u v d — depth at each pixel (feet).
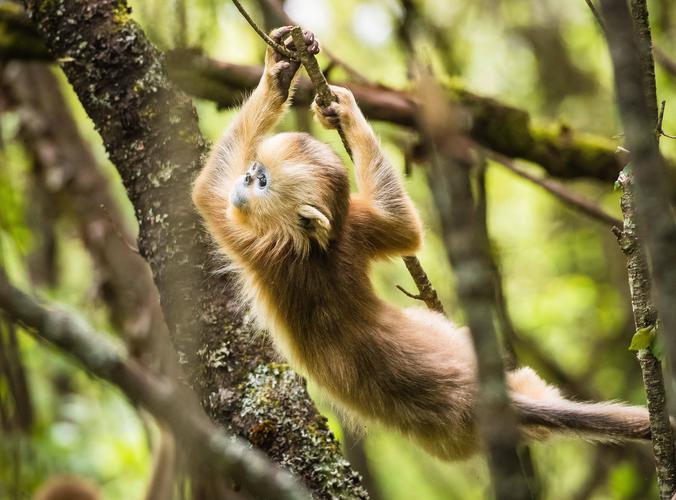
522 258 85.46
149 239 33.86
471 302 14.07
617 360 75.77
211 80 49.01
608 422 33.32
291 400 31.89
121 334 54.03
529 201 89.56
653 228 15.31
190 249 33.55
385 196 37.17
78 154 61.00
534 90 82.84
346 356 35.42
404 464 77.00
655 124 24.62
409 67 49.96
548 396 35.60
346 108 36.70
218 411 31.83
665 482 26.27
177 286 33.12
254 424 31.27
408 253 37.42
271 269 35.50
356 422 36.22
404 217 37.17
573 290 78.95
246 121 36.42
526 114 55.36
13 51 47.34
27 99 60.64
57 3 35.40
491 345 14.01
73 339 18.12
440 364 35.17
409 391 34.99
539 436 33.94
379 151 37.55
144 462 62.18
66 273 73.00
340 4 79.46
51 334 18.20
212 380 32.37
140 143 34.22
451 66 57.82
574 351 79.41
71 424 62.39
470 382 34.65
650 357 26.43
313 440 31.32
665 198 15.37
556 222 86.12
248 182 35.37
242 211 35.17
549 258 85.56
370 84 51.49
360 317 35.68
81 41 34.94
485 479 35.01
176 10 48.39
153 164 34.06
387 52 77.10
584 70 82.07
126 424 63.62
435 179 15.26
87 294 58.03
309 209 35.01
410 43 50.65
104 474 62.44
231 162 35.91
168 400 17.90
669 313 15.26
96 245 58.29
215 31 52.31
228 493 35.63
